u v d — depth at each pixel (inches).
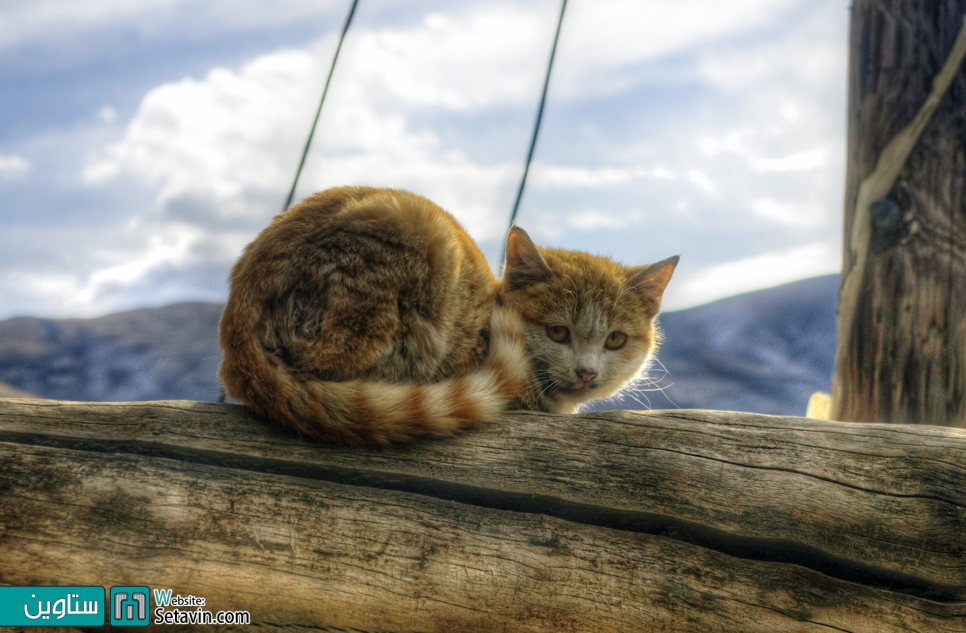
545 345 107.7
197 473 74.5
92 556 70.1
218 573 70.3
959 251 117.6
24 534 70.0
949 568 70.7
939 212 118.5
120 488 72.6
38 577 69.4
